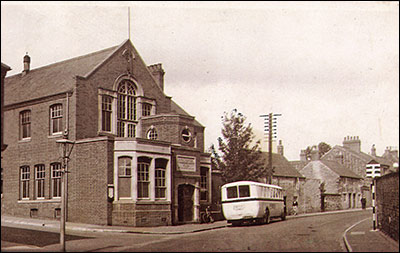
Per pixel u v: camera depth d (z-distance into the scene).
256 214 28.06
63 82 30.08
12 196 30.52
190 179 31.14
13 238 20.47
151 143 28.11
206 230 26.48
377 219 24.59
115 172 27.05
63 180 17.64
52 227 25.36
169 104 35.69
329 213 45.69
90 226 25.80
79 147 28.12
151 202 27.58
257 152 38.31
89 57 32.19
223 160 37.38
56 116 29.41
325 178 55.34
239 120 36.84
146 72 34.00
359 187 59.50
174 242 19.02
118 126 31.61
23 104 30.89
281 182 45.38
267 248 16.83
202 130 37.19
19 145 30.66
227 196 28.89
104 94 30.47
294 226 26.88
